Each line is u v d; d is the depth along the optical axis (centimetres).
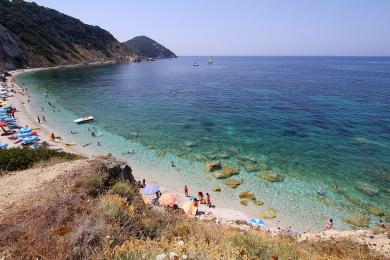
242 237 803
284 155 3434
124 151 3575
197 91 8381
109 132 4319
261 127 4578
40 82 9250
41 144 3419
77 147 3641
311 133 4238
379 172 2956
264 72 15850
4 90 6812
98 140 3947
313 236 1839
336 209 2372
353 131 4309
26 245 521
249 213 2328
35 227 611
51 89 8075
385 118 5009
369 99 6906
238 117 5225
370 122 4772
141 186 2431
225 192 2644
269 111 5688
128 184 1116
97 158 1361
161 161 3297
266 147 3697
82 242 545
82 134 4175
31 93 7150
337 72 15450
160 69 17900
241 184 2773
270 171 3022
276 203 2464
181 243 610
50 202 782
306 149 3609
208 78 12256
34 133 3916
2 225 642
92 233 570
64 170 1178
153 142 3906
